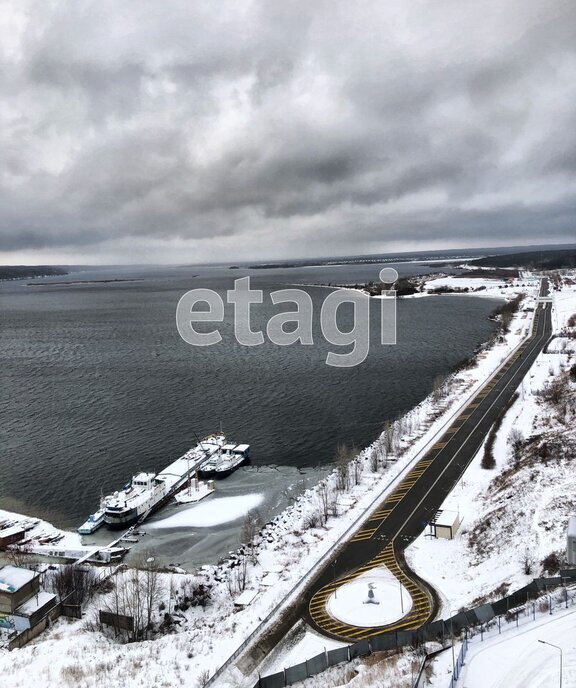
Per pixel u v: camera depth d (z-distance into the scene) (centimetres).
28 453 16650
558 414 15612
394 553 9831
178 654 7394
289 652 7375
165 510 13200
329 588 8856
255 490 13962
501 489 11544
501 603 7012
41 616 8444
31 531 12400
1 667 7219
